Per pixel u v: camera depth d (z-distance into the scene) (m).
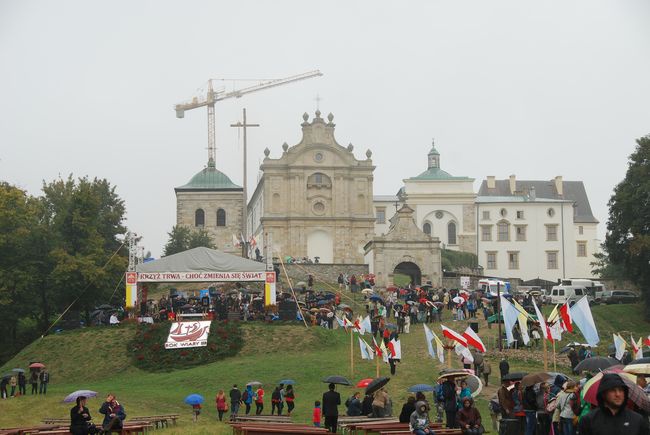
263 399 50.06
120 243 103.25
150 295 103.31
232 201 162.75
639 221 86.31
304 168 134.75
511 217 149.62
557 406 26.25
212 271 72.94
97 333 68.25
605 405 14.88
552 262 149.00
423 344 65.62
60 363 64.44
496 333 69.62
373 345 65.38
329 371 56.00
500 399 30.31
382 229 151.38
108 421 32.47
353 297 93.12
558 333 47.25
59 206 94.75
